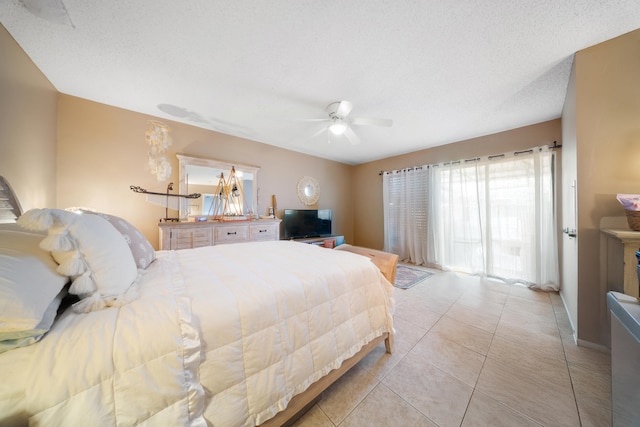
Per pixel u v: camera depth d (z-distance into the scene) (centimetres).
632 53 148
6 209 139
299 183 440
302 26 142
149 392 62
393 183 465
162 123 284
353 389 129
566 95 218
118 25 141
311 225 432
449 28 143
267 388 88
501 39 152
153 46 160
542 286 289
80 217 83
